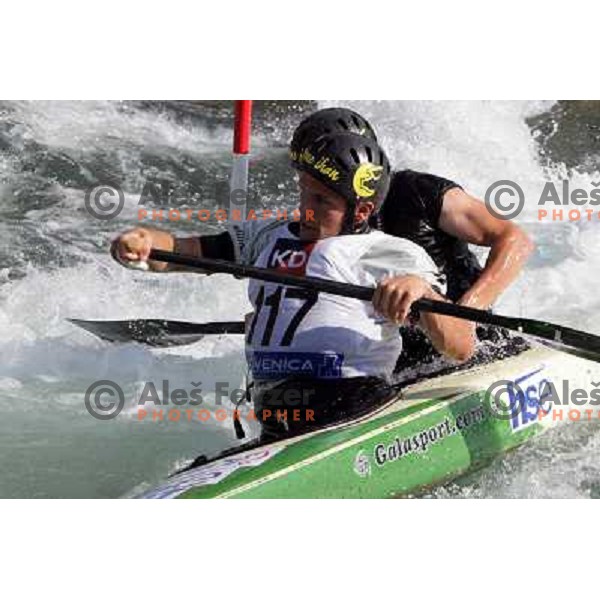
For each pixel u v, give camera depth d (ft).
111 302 77.97
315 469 46.37
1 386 65.31
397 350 50.49
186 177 100.89
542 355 58.90
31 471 54.80
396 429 49.52
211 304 79.05
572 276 84.84
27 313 75.51
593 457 56.59
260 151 107.96
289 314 49.08
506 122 109.29
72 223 90.33
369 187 48.75
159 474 55.21
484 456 52.80
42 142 103.14
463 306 46.52
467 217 54.54
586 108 112.78
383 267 48.47
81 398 64.39
